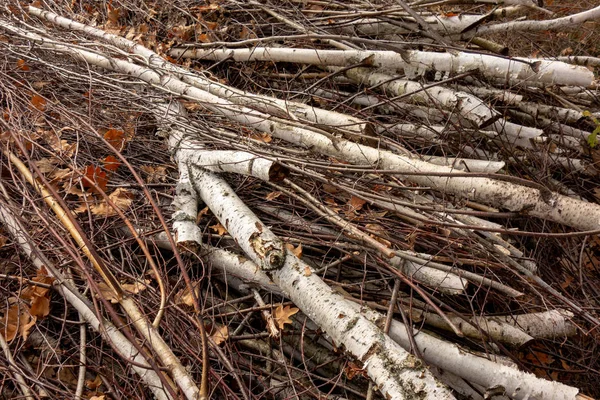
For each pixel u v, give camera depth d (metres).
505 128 2.94
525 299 2.40
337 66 3.38
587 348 2.52
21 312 2.12
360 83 3.35
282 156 2.39
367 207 2.65
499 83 3.18
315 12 3.72
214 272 2.44
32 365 2.09
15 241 2.28
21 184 2.53
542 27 2.98
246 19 4.02
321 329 2.06
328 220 2.50
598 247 3.03
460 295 2.40
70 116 2.91
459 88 3.12
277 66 3.75
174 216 2.39
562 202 2.12
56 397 1.88
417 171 2.28
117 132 2.83
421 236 2.51
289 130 2.69
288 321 2.13
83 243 2.09
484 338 2.18
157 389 1.82
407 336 2.00
